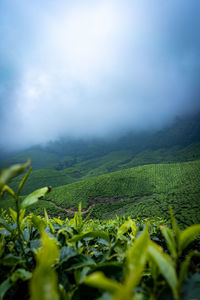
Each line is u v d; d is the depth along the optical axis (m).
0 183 0.59
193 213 43.59
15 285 0.89
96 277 0.47
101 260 1.18
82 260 0.97
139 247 0.57
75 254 0.97
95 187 77.12
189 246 1.62
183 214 44.16
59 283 0.89
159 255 0.68
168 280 0.63
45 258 0.56
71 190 77.00
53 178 126.69
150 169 88.56
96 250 1.52
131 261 0.56
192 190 61.41
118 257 1.05
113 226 2.28
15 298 0.86
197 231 0.76
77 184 81.75
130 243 1.25
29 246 1.14
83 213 59.66
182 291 0.67
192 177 73.19
